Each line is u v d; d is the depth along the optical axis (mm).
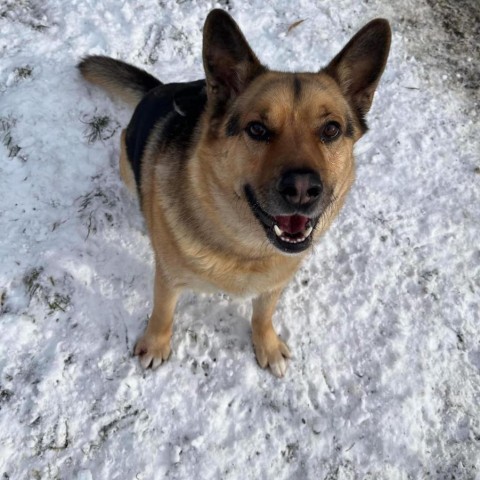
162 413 703
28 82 903
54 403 679
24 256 765
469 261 939
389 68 1146
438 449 751
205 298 818
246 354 774
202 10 1096
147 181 660
